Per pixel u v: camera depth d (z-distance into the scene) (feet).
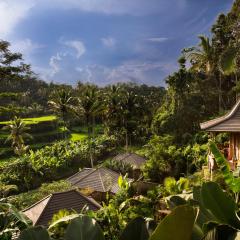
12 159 179.83
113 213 40.73
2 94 91.35
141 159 123.34
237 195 15.51
